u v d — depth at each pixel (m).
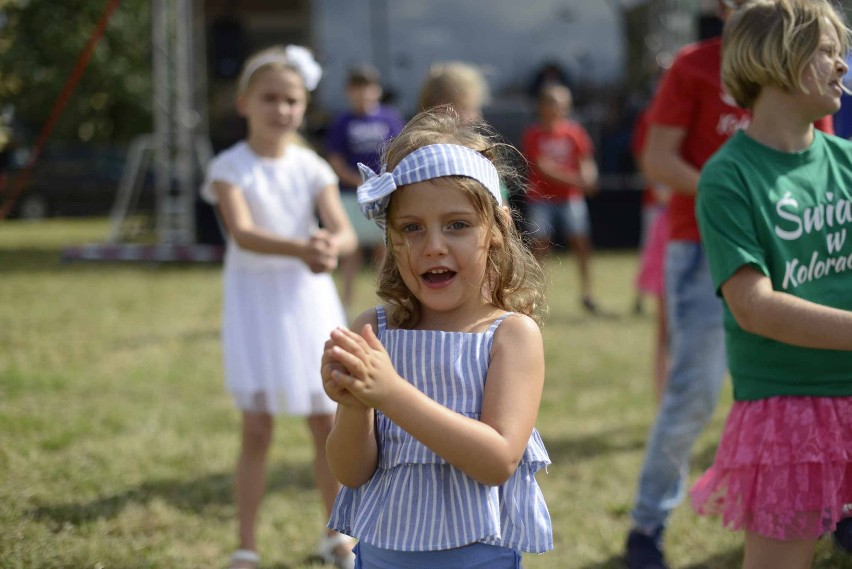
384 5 13.30
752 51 2.19
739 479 2.22
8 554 3.11
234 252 3.31
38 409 4.96
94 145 18.45
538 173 8.48
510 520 1.86
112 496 3.79
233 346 3.24
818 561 3.13
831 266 2.22
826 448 2.13
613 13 13.52
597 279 10.69
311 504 3.84
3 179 7.95
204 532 3.51
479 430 1.71
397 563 1.84
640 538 3.15
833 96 2.19
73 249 12.42
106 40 14.64
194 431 4.75
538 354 1.85
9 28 6.30
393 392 1.67
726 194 2.17
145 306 8.79
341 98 13.31
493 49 13.47
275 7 13.23
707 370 3.05
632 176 13.73
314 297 3.34
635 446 4.51
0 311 8.30
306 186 3.42
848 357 2.18
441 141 1.91
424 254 1.82
